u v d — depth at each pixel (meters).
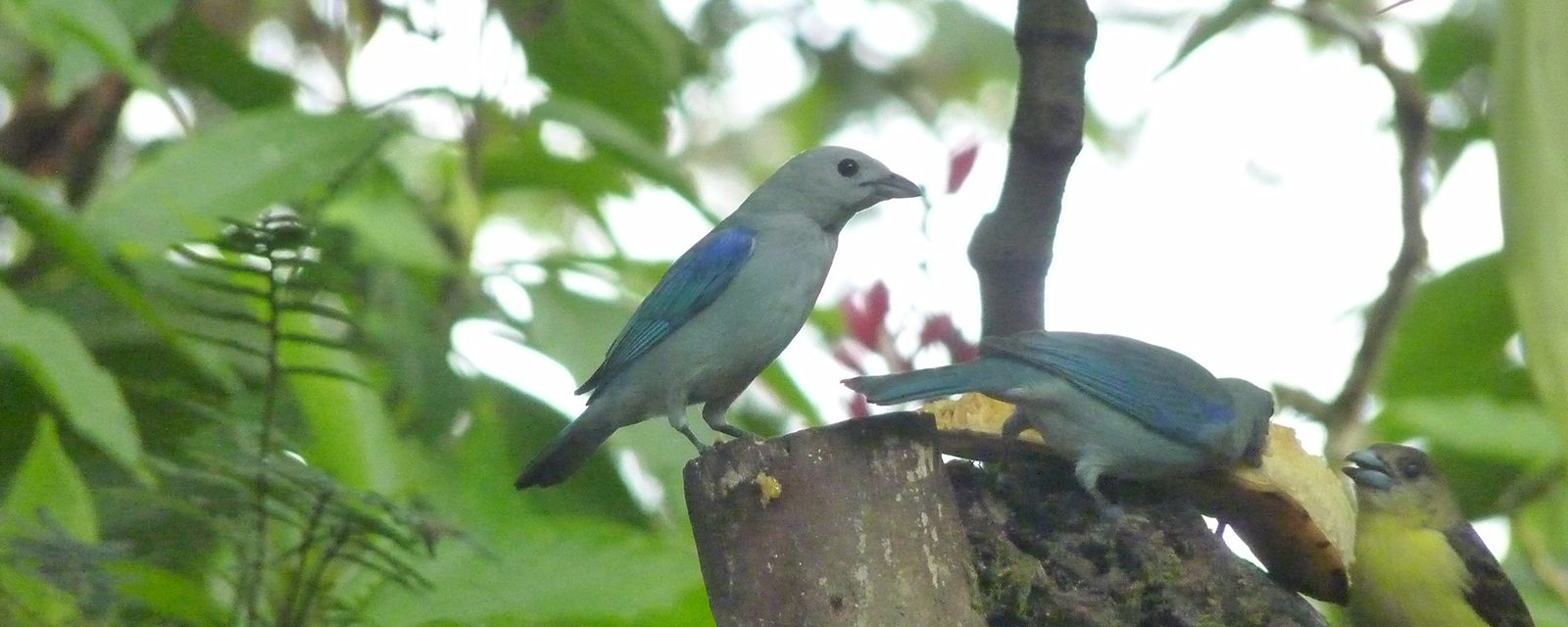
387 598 9.01
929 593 7.19
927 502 7.37
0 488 10.33
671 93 13.81
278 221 8.46
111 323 10.43
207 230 10.12
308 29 17.45
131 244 10.13
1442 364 12.91
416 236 12.44
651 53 13.48
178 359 10.55
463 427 11.24
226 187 10.38
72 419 7.94
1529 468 13.02
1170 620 8.54
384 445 10.23
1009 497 9.11
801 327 10.71
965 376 8.95
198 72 13.80
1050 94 8.17
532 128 13.02
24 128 13.72
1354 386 12.09
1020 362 9.11
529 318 11.35
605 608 8.97
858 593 7.08
